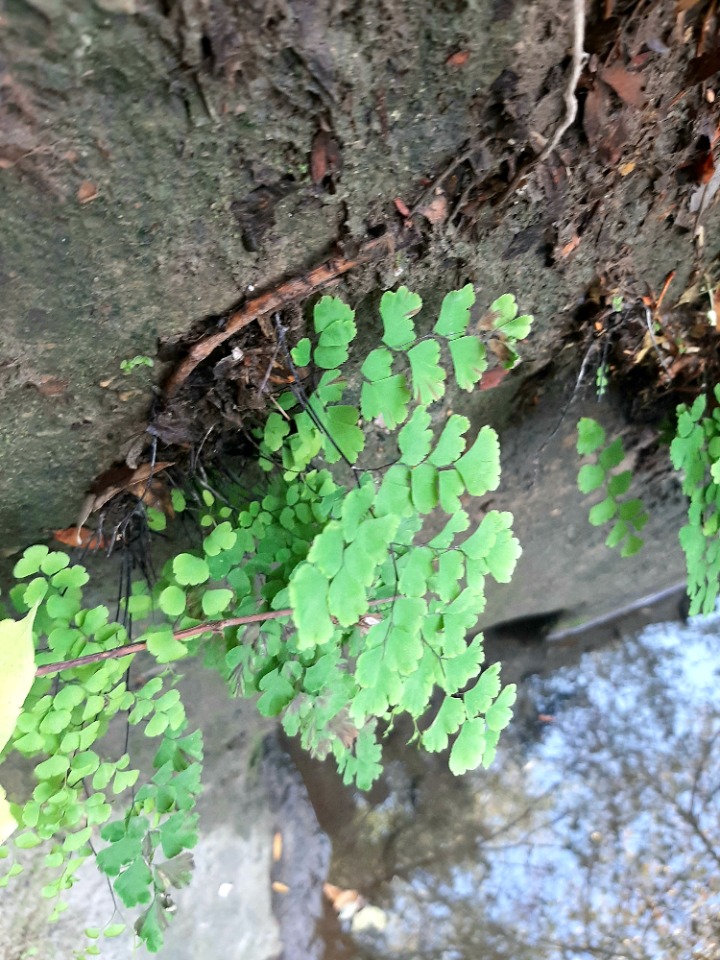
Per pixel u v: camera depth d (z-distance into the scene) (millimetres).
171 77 153
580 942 399
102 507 253
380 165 196
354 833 430
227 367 225
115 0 135
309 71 164
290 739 442
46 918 346
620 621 479
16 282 176
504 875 412
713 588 323
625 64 200
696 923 405
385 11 160
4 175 155
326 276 215
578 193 232
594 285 271
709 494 298
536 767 438
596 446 291
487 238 234
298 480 249
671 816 426
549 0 173
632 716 452
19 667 181
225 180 180
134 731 354
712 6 194
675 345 305
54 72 142
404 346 207
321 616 174
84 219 171
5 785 315
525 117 199
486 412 315
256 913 405
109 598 294
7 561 257
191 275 197
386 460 303
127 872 259
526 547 394
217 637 255
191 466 252
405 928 406
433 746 238
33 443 219
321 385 220
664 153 234
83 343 199
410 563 215
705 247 277
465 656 228
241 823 410
